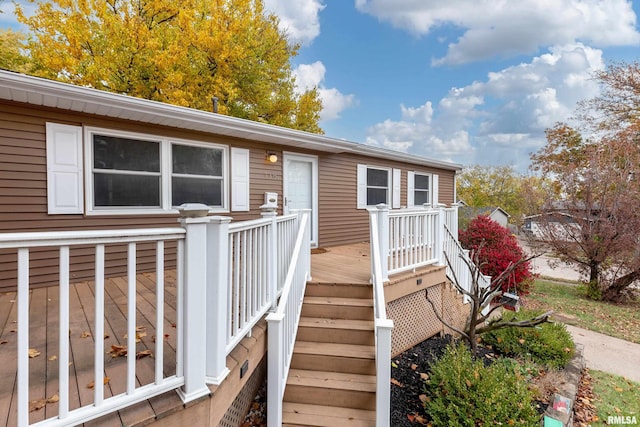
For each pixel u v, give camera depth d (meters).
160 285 1.53
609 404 3.70
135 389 1.48
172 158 4.88
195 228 1.61
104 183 4.30
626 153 8.95
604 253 8.10
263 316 2.85
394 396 3.35
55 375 1.79
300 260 3.62
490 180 28.25
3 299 3.42
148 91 8.77
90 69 7.80
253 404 3.23
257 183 5.98
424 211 4.84
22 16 7.94
